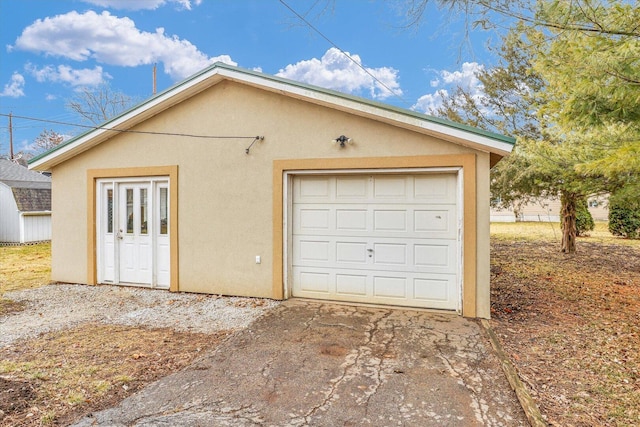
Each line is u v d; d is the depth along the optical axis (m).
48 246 13.78
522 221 23.52
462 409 2.78
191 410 2.76
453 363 3.61
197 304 5.86
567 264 9.43
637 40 3.32
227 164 6.32
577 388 3.17
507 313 5.46
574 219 11.06
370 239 5.76
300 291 6.13
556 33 3.60
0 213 14.70
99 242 7.28
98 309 5.67
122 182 7.14
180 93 6.28
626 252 11.06
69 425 2.56
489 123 11.82
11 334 4.55
